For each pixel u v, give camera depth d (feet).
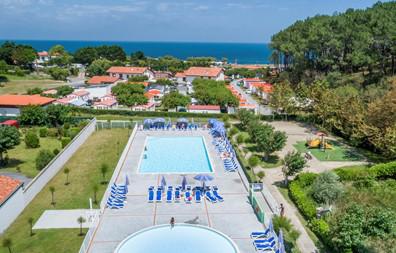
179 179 124.67
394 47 243.81
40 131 186.50
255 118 198.39
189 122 210.59
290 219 94.58
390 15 291.58
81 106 260.01
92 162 142.61
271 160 146.82
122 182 120.67
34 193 108.88
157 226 90.27
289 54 352.28
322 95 202.80
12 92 320.29
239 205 103.81
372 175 120.98
